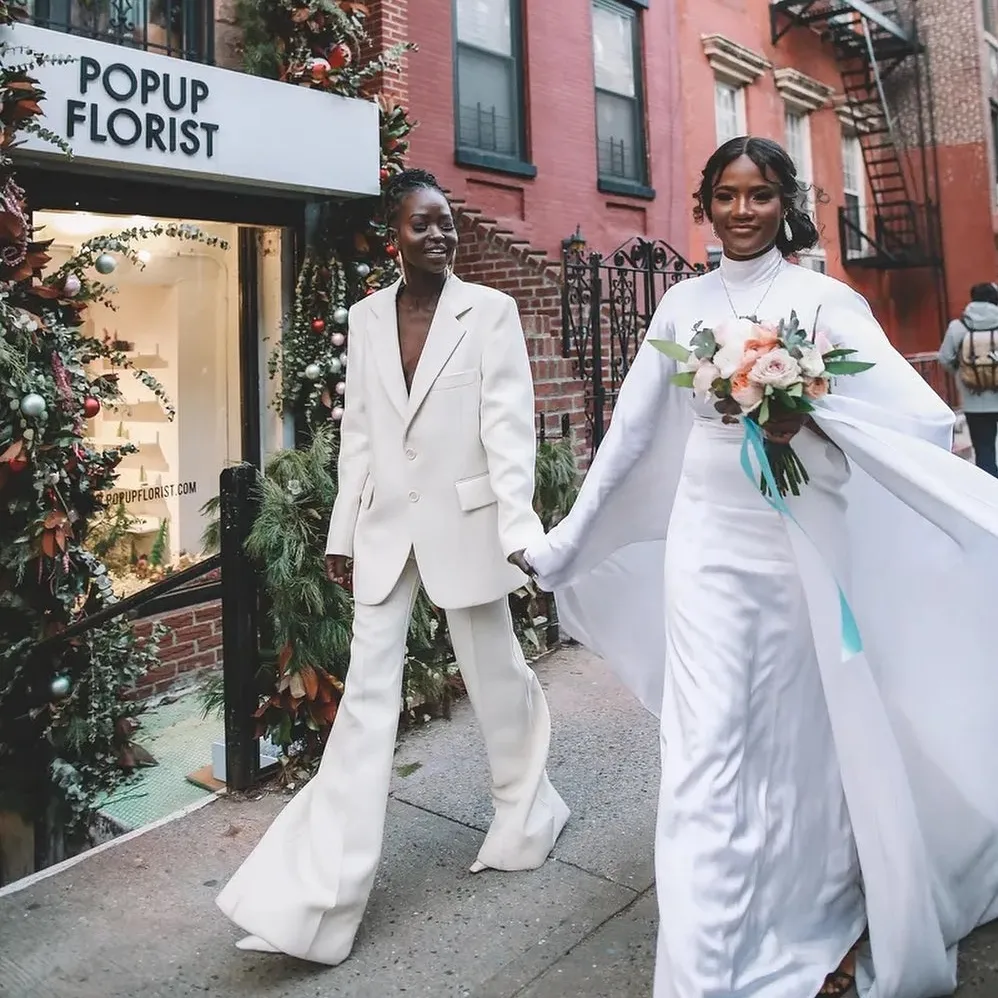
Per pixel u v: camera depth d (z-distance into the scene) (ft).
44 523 12.71
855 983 7.73
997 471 29.71
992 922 8.76
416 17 25.14
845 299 7.70
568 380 21.44
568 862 10.12
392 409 9.31
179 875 10.26
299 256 18.62
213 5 17.01
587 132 31.01
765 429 7.14
